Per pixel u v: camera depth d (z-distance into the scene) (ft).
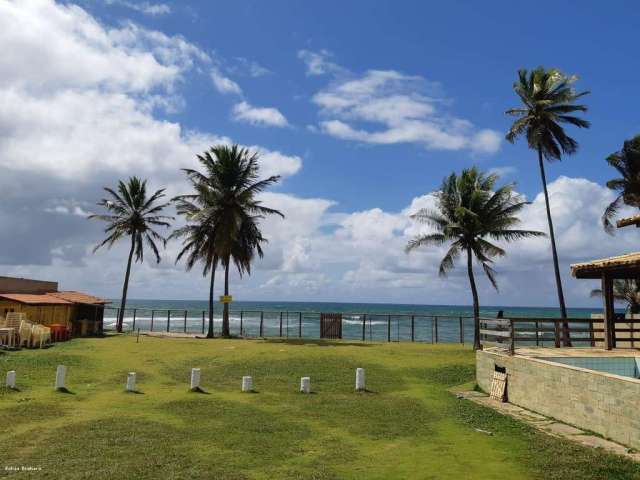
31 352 82.99
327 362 77.10
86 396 53.47
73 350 87.30
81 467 30.73
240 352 86.33
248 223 128.47
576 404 43.80
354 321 313.94
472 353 88.43
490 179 102.22
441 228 103.40
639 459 34.14
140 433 38.91
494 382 57.72
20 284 121.60
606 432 39.88
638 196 101.24
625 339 62.54
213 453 34.73
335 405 52.19
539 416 48.14
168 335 128.77
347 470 32.01
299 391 59.41
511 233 101.09
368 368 73.61
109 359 78.33
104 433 38.52
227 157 122.72
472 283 101.50
